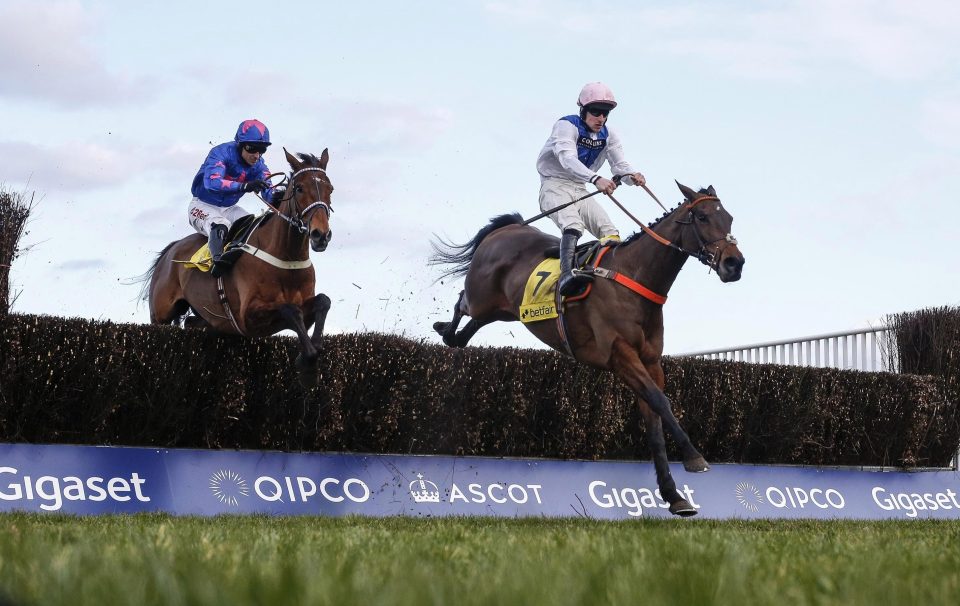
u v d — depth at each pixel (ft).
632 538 14.16
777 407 35.50
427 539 14.15
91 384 26.48
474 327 29.37
